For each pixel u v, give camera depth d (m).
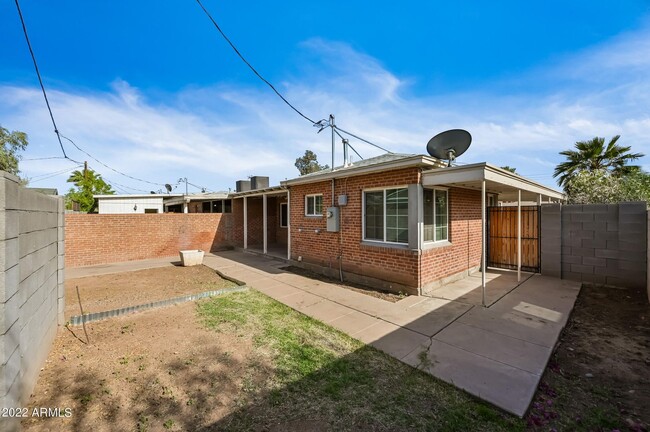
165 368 3.28
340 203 7.59
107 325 4.50
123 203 18.22
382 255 6.69
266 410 2.60
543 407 2.67
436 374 3.16
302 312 5.17
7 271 2.08
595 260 6.92
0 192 1.96
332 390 2.89
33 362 2.84
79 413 2.53
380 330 4.36
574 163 18.03
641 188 10.95
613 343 3.98
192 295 5.91
